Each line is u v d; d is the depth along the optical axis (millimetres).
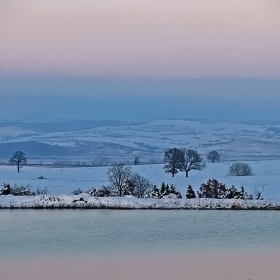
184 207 172375
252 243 132750
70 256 122438
